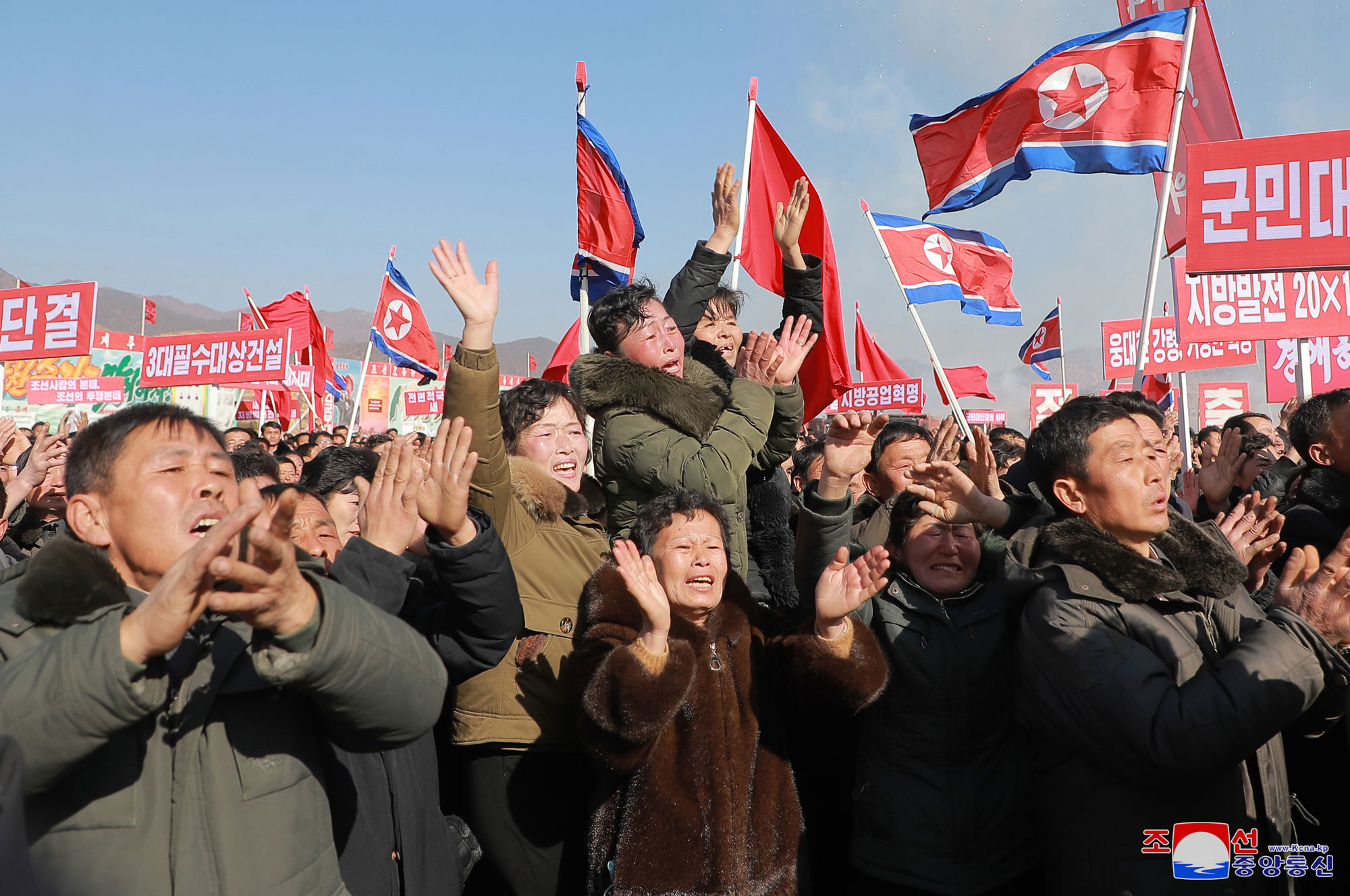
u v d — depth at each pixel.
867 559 2.69
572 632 2.99
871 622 3.09
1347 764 3.07
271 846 1.77
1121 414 2.73
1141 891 2.45
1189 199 4.63
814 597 3.12
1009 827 2.90
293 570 1.59
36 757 1.50
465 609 2.49
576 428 3.39
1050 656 2.53
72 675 1.49
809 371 5.54
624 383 3.47
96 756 1.68
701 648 2.77
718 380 3.90
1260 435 5.14
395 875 2.44
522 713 2.94
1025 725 2.76
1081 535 2.60
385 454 2.44
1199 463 6.94
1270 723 2.25
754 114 5.84
